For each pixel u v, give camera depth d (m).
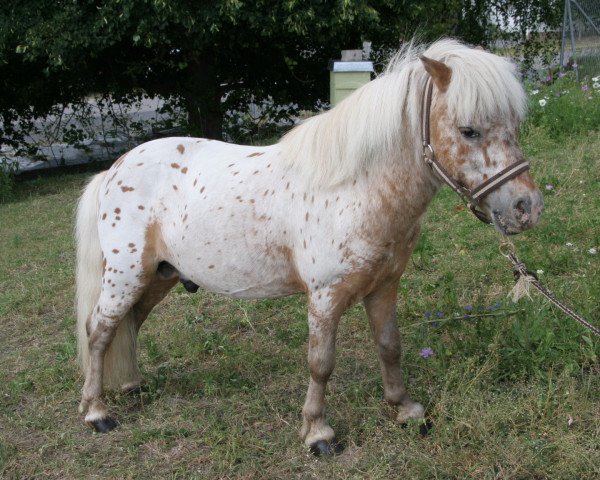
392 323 2.96
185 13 9.10
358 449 2.92
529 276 2.76
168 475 2.92
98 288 3.46
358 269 2.64
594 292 3.62
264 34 9.55
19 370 4.11
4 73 11.25
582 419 2.84
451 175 2.41
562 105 7.80
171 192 3.17
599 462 2.55
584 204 5.29
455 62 2.36
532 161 6.59
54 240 6.77
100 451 3.17
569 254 4.36
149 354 4.05
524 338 3.27
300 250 2.75
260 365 3.80
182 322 4.51
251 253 2.90
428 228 5.42
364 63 8.13
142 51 11.55
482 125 2.28
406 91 2.53
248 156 3.07
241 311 4.58
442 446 2.80
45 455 3.20
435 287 4.24
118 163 3.36
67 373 3.97
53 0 9.62
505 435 2.83
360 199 2.59
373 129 2.53
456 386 3.19
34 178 11.64
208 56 11.66
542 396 2.93
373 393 3.30
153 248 3.25
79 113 14.02
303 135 2.79
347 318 4.21
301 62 12.26
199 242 3.01
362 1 9.37
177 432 3.22
